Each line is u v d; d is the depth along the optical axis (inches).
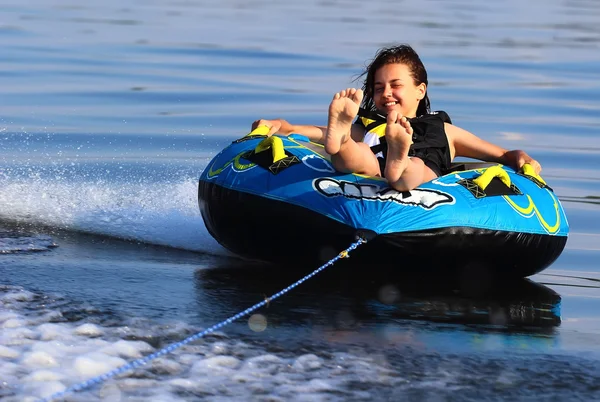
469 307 563.5
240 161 641.6
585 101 1316.4
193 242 695.1
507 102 1286.9
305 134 735.1
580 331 528.1
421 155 658.2
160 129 1085.8
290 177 609.9
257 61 1541.6
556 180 917.8
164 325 489.4
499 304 575.5
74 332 466.3
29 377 408.2
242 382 418.3
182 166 925.8
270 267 636.1
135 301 532.4
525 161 699.4
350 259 593.0
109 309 511.8
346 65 1517.0
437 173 659.4
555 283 636.1
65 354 435.8
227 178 633.0
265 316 519.2
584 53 1772.9
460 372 450.0
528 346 495.8
